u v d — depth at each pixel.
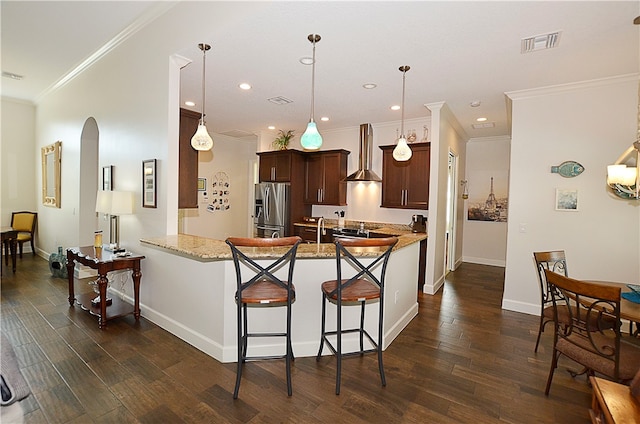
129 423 1.90
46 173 5.79
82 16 3.22
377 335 2.86
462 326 3.47
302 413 2.03
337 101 4.50
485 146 6.79
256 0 2.35
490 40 2.75
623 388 1.38
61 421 1.91
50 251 5.76
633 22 2.42
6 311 3.52
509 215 3.99
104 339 2.93
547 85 3.69
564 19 2.41
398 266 3.21
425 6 2.31
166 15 3.10
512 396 2.25
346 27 2.59
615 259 3.46
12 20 3.29
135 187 3.61
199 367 2.51
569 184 3.66
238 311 2.14
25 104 6.12
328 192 6.13
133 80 3.58
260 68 3.41
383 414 2.04
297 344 2.71
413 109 4.85
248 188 7.94
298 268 2.68
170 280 3.09
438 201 4.65
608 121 3.47
